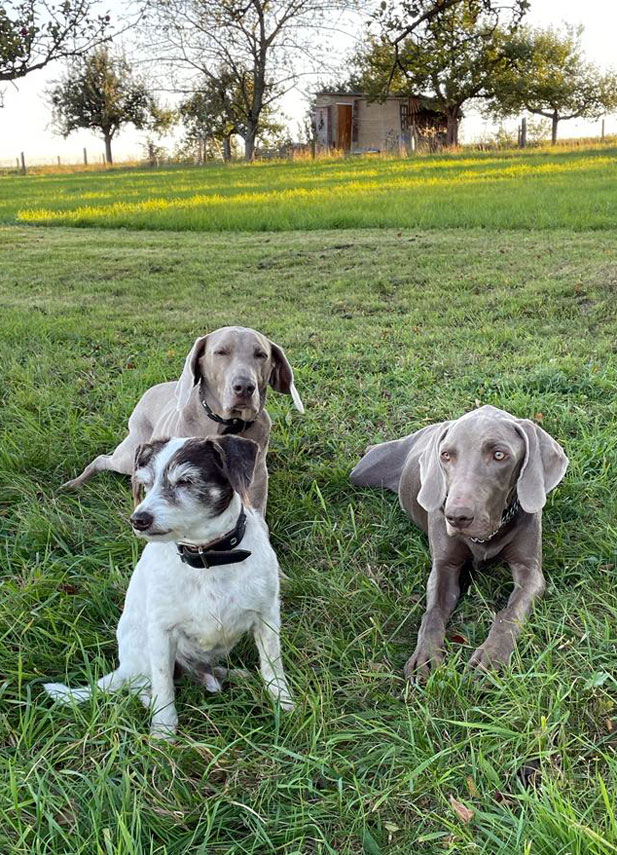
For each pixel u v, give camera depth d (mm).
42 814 994
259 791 1052
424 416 2223
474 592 1542
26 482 1905
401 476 1803
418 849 973
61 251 5293
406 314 3287
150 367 2615
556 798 944
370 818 1013
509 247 4352
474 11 5160
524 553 1495
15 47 8211
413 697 1221
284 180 10016
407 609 1485
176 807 1020
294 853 943
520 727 1133
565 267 3736
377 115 18938
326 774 1072
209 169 15016
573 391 2311
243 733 1172
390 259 4336
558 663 1254
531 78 18703
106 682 1239
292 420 2283
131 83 23984
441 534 1517
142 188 10398
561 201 5648
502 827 943
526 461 1447
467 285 3637
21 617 1383
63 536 1694
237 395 1687
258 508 1738
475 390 2375
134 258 4895
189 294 3914
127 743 1121
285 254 4730
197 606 1171
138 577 1247
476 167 10094
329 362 2721
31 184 13203
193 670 1289
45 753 1103
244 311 3514
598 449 1912
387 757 1099
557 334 2865
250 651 1395
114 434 2154
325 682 1253
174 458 1173
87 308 3645
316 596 1507
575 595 1443
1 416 2283
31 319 3326
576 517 1728
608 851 865
